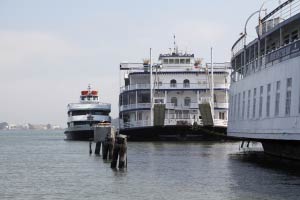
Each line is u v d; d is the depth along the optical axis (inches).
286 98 1302.9
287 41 1583.4
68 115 3895.2
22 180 1222.3
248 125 1692.9
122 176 1250.6
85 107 3636.8
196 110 3100.4
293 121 1245.7
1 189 1074.1
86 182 1163.3
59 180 1213.1
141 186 1072.2
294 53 1253.1
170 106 3100.4
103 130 1994.3
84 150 2436.0
